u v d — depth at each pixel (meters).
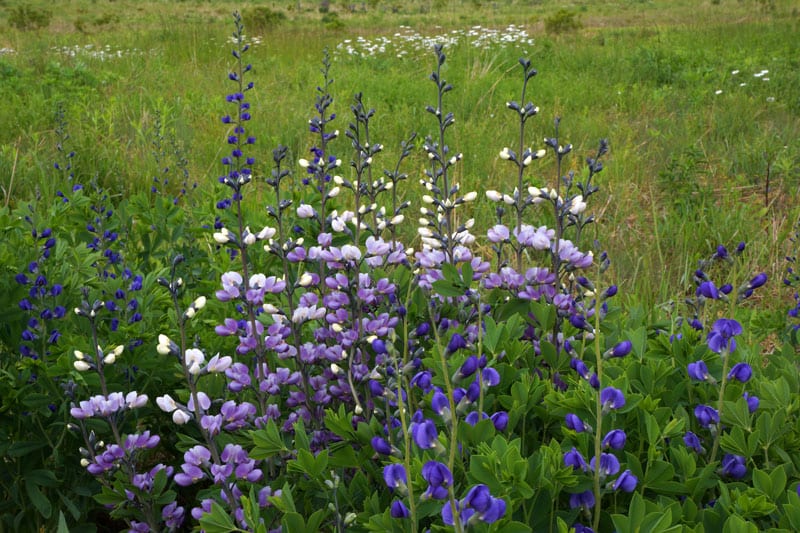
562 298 2.47
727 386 2.29
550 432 2.39
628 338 2.58
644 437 2.14
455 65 14.56
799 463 2.12
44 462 2.75
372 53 15.67
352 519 1.90
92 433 2.29
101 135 7.73
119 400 2.23
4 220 3.33
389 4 53.28
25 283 2.90
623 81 12.80
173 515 2.35
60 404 2.71
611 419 2.12
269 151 7.51
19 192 6.16
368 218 3.95
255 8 20.62
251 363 2.95
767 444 2.08
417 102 10.38
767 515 1.95
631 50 16.00
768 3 30.33
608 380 2.21
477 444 1.99
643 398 2.21
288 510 1.95
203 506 2.11
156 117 6.81
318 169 2.88
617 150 7.89
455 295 2.40
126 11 48.00
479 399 2.14
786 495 1.93
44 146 7.29
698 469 2.09
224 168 7.06
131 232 4.11
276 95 10.78
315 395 2.46
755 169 7.22
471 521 1.49
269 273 3.58
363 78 12.20
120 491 2.26
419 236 5.54
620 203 6.25
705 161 7.34
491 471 1.80
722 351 2.06
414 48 17.03
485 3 55.66
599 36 20.20
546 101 10.96
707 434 2.29
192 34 17.20
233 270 3.60
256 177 6.66
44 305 2.91
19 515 2.65
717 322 2.06
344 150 7.76
